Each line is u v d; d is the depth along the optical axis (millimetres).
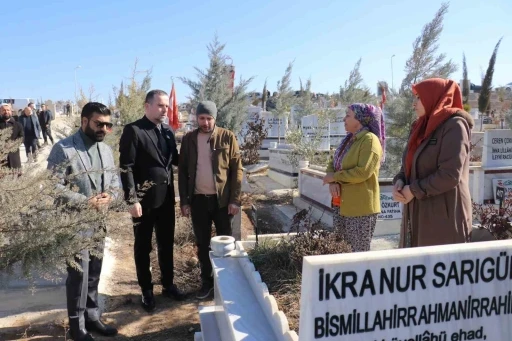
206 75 10539
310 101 18047
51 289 4211
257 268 3641
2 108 9016
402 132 8203
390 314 1764
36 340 3689
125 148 4094
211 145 4508
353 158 3693
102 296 4531
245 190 10406
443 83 3059
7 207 2379
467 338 1863
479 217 4734
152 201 4191
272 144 14242
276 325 2375
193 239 6430
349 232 3783
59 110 41562
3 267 2459
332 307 1700
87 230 2785
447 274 1809
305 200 8836
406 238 3293
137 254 4273
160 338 3789
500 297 1880
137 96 9633
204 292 4598
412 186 3012
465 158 2895
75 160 3385
